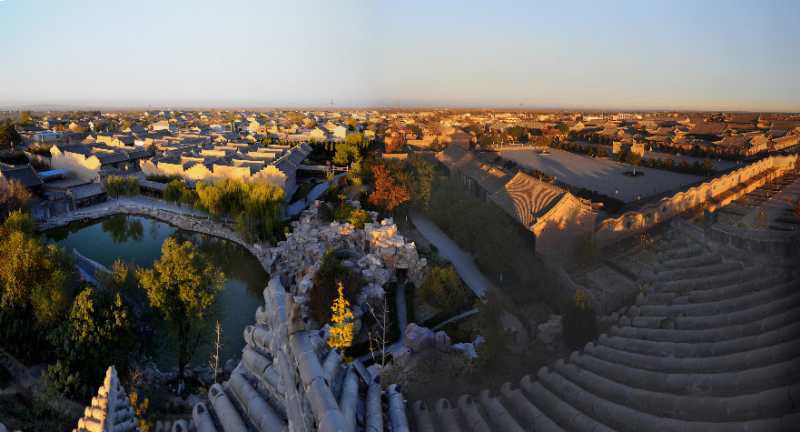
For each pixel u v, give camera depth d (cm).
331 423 654
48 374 2847
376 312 3531
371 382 916
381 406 869
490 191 4619
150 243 6372
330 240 4709
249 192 6419
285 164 8412
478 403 822
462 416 813
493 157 8619
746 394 527
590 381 680
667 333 646
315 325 3341
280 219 6091
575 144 10381
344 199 6319
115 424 1223
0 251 3584
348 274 3709
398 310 3631
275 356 902
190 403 2994
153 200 8088
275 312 907
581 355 733
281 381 851
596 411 644
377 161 8019
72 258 3922
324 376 750
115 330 3067
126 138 12050
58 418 2723
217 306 3991
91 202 7881
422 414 867
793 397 492
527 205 3059
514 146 11256
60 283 3316
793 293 561
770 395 509
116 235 6725
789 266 578
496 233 2589
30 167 7931
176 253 3294
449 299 3450
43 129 15312
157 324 3738
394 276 4184
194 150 10131
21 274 3331
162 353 3588
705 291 648
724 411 525
